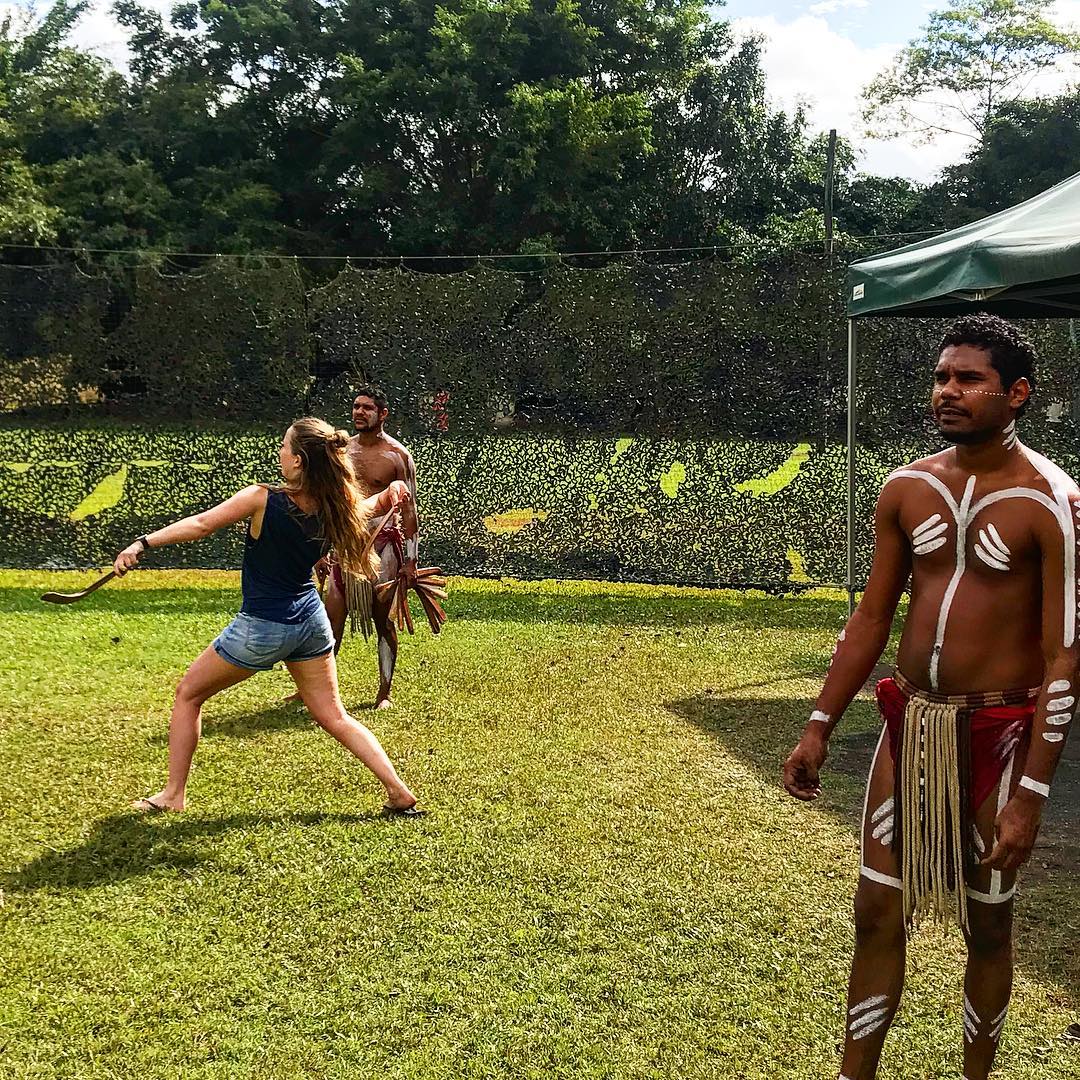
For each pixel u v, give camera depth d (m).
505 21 31.97
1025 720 2.44
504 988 3.30
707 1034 3.08
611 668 7.48
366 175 33.19
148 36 36.66
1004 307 7.62
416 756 5.51
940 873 2.47
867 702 6.73
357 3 34.38
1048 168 36.59
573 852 4.33
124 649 7.77
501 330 10.48
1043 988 3.36
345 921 3.72
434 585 6.35
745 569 10.30
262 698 6.50
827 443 9.95
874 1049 2.62
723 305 10.02
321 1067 2.90
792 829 4.61
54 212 29.14
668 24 36.12
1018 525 2.42
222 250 31.06
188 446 10.88
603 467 10.45
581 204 33.09
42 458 10.81
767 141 38.69
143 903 3.83
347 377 10.74
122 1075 2.86
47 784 4.98
